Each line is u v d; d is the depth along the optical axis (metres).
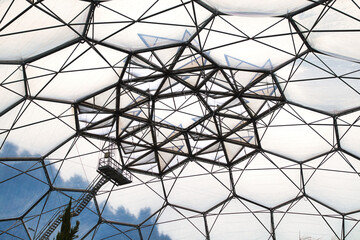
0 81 17.08
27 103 19.56
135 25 17.91
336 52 18.38
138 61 20.89
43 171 23.55
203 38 19.58
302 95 21.78
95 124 23.75
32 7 14.42
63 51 17.73
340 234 26.91
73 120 22.73
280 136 24.31
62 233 8.20
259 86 22.50
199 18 18.14
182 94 23.39
